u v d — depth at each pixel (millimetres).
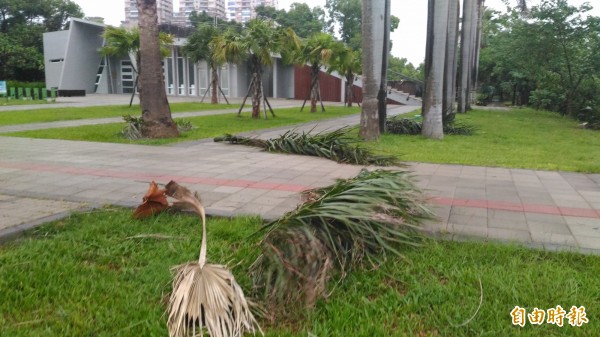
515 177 7777
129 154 9547
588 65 21859
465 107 26750
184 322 2832
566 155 10445
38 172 7543
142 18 11727
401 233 4219
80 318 2996
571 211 5668
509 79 37156
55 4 47750
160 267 3719
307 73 40281
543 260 3990
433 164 8906
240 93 39375
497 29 35938
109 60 42812
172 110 23125
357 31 49219
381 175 4797
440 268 3754
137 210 4934
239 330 2838
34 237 4422
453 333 2895
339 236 3795
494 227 4969
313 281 3250
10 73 42812
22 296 3230
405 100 36656
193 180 7094
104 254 3971
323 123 17797
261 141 10688
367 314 3064
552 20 21953
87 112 20500
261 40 17469
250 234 4355
